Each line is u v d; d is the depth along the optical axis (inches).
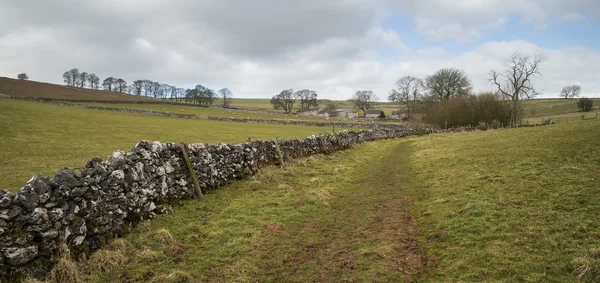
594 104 4515.3
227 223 363.3
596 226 292.2
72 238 259.6
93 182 288.0
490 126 2126.0
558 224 307.3
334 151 1027.9
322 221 385.1
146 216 352.2
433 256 285.4
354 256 289.3
